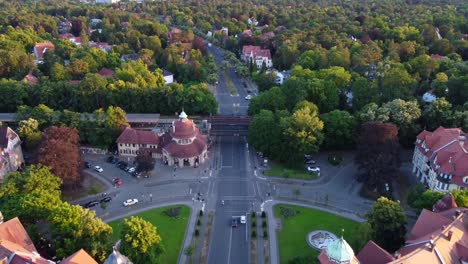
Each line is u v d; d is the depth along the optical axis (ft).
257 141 583.58
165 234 431.02
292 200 493.36
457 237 325.42
